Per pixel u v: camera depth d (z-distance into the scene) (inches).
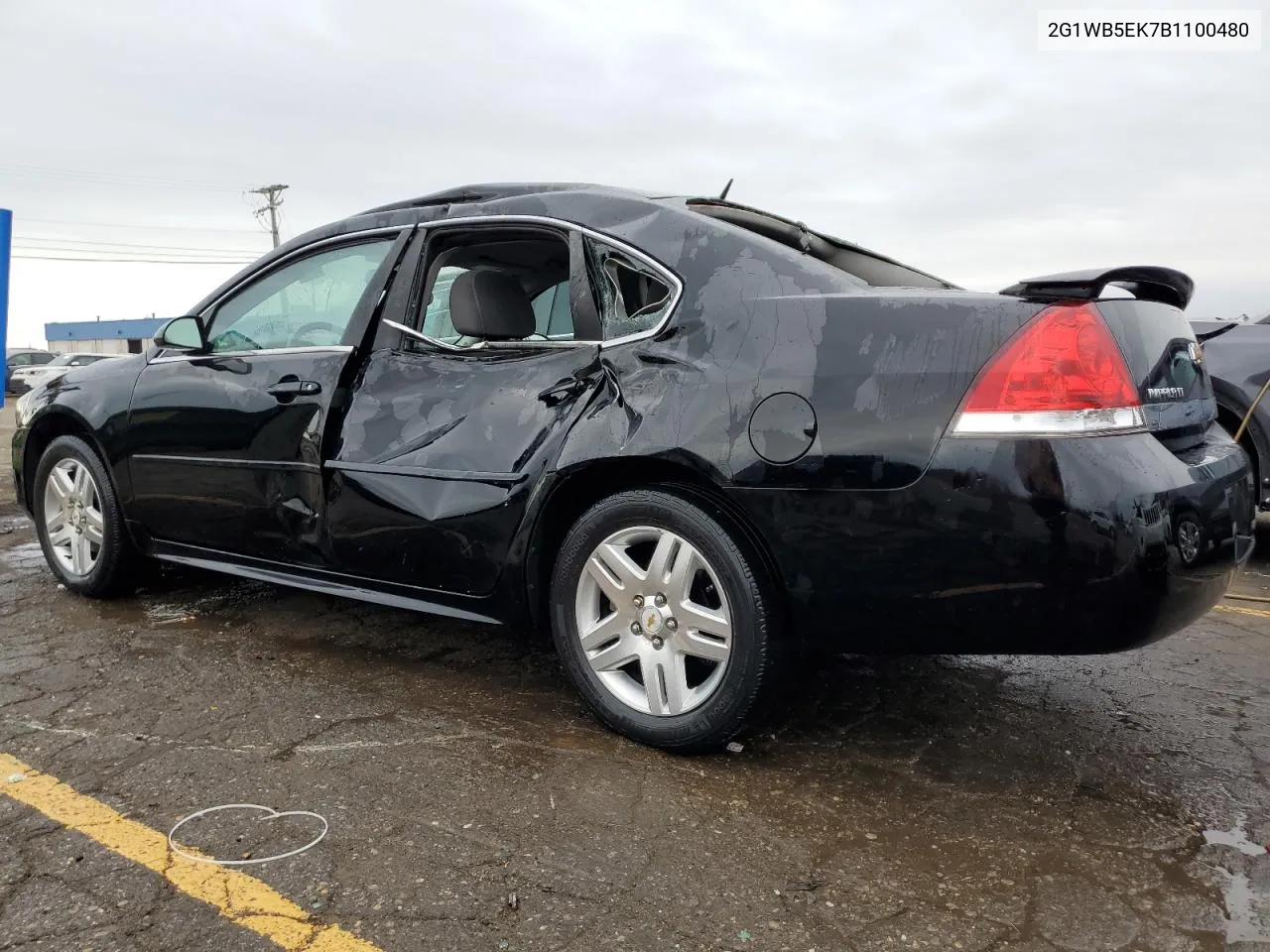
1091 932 72.3
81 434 159.9
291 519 127.9
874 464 86.4
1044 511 81.2
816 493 88.7
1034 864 82.2
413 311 122.5
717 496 95.5
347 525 121.0
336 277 132.0
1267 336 199.0
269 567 134.7
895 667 134.0
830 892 77.2
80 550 159.2
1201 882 79.7
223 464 134.6
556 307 125.4
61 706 113.1
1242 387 197.5
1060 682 129.6
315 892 75.5
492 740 105.3
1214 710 119.8
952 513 84.0
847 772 99.7
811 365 90.4
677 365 98.0
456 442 111.8
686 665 107.2
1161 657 141.3
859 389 88.0
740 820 88.6
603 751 103.0
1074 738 110.2
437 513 112.0
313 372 126.4
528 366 110.0
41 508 163.6
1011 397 83.0
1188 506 84.4
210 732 106.3
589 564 104.7
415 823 86.7
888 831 87.4
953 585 85.4
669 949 69.4
